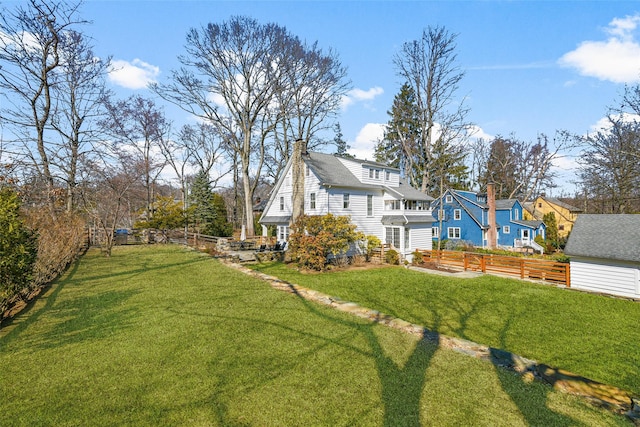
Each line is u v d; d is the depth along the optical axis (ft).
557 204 138.00
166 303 26.84
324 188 63.93
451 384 15.05
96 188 65.10
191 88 81.41
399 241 69.36
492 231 99.25
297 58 81.76
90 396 13.50
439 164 92.07
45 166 54.49
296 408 12.96
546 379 15.81
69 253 41.88
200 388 14.24
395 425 12.01
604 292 40.50
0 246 21.01
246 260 55.77
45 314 23.73
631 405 13.74
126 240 73.87
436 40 87.97
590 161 74.18
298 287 33.53
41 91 54.95
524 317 30.68
